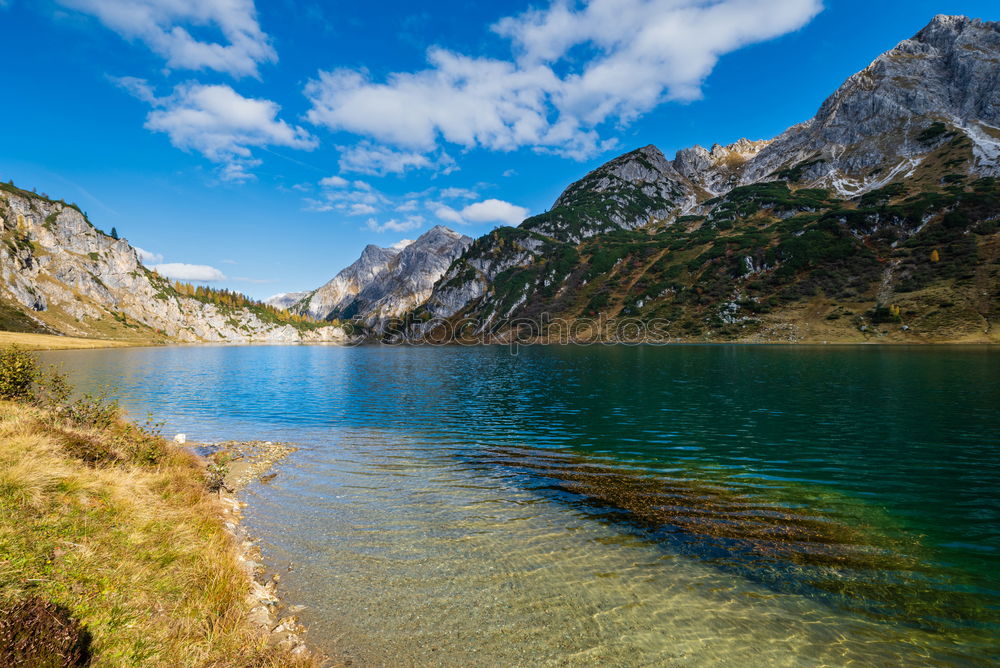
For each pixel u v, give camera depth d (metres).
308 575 11.70
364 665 8.38
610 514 15.91
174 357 124.00
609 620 9.91
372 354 150.38
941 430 27.17
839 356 80.50
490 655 8.76
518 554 12.96
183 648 6.96
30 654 5.20
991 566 12.09
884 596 10.80
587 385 52.09
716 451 24.08
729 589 11.15
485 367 81.75
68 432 15.18
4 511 8.64
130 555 9.10
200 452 24.55
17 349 21.34
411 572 11.91
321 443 26.88
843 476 19.73
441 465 22.14
